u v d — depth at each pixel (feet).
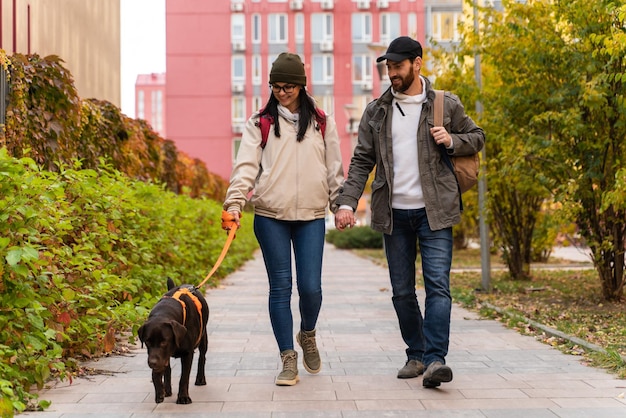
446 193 16.93
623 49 25.03
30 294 16.19
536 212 44.16
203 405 15.56
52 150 26.78
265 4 160.35
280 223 17.47
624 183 25.26
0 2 30.30
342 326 27.37
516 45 32.58
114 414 14.83
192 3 160.66
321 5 158.71
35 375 15.90
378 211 17.39
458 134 17.20
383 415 14.73
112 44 55.72
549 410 15.01
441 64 45.19
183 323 14.98
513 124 33.27
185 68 161.07
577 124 29.27
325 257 84.58
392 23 157.99
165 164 53.16
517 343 23.18
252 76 161.07
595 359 19.84
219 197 90.53
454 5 156.76
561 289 38.65
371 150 17.85
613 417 14.47
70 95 27.40
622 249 32.22
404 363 20.10
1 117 24.64
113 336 20.31
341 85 158.92
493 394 16.39
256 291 41.45
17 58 26.30
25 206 16.11
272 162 17.34
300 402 15.80
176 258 34.91
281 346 17.57
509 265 45.68
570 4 30.25
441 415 14.70
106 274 21.09
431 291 16.80
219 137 161.48
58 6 40.34
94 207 22.93
